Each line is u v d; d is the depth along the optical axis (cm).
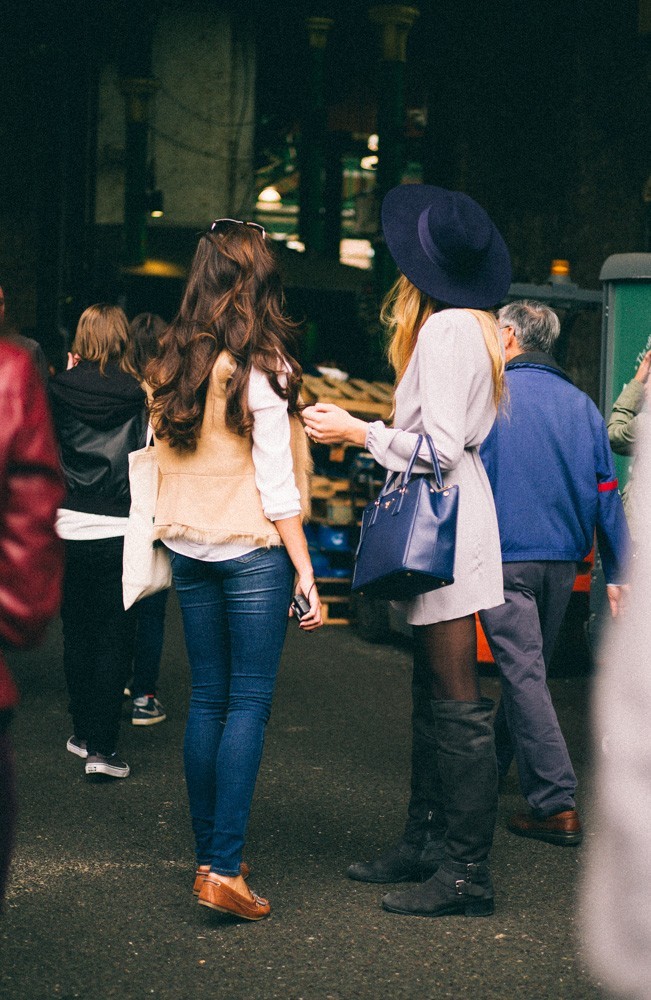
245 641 343
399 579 341
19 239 1903
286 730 572
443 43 1631
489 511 356
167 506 349
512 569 424
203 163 2777
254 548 340
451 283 354
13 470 191
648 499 176
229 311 339
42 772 494
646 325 627
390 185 2423
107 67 2864
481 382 351
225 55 2747
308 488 357
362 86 3634
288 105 3628
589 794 476
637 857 182
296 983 309
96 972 313
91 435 474
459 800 350
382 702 637
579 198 1378
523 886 380
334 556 876
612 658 183
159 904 361
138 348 576
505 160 1516
